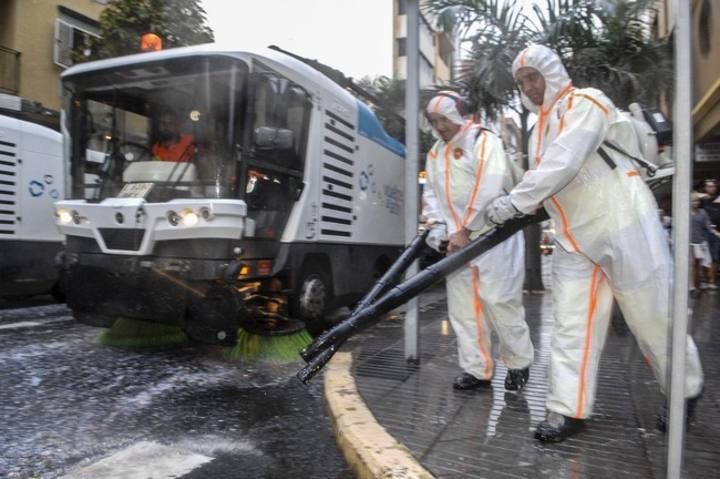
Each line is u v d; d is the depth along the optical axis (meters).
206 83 5.65
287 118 6.28
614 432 3.46
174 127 5.81
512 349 4.27
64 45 15.90
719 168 13.81
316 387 5.03
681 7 2.52
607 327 3.40
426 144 10.83
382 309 3.43
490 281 4.15
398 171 9.55
